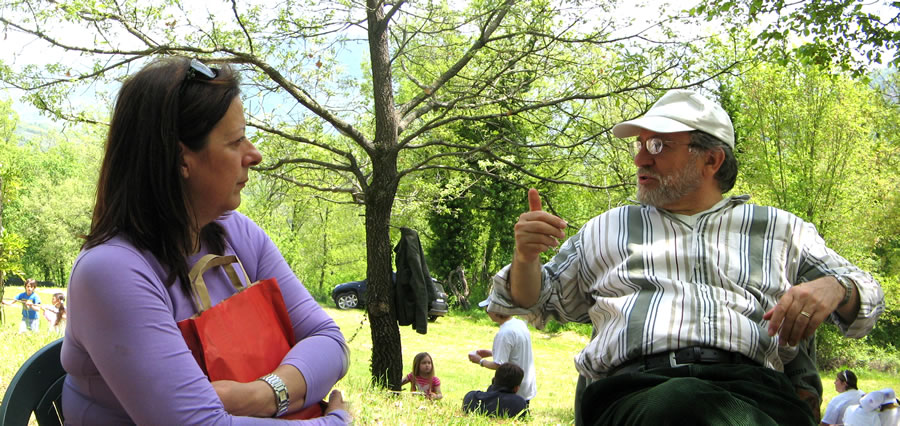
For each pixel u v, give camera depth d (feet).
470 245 111.86
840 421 26.63
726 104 79.51
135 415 4.87
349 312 101.65
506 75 36.99
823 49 31.99
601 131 35.68
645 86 32.40
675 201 8.02
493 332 92.48
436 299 37.50
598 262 8.29
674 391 6.41
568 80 35.50
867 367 90.43
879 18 30.66
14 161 174.40
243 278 6.20
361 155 42.78
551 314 8.62
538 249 7.41
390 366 37.06
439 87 36.99
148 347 4.89
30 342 26.27
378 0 35.37
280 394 5.33
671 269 7.82
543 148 39.60
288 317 5.86
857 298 7.17
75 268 5.09
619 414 6.86
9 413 5.42
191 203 5.55
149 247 5.28
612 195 37.29
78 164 194.59
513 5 33.24
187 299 5.43
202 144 5.44
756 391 6.73
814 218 82.38
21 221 187.21
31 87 29.73
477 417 18.63
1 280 49.70
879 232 85.66
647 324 7.45
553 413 29.60
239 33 32.45
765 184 82.99
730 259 7.77
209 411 4.92
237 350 5.30
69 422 5.32
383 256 37.45
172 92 5.35
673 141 7.96
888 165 87.30
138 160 5.29
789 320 7.02
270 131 35.60
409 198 44.19
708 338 7.27
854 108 79.00
